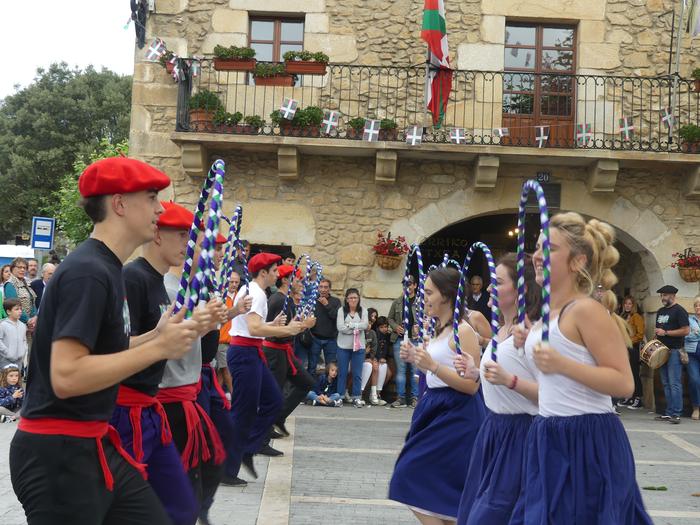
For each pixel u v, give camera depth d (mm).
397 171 13375
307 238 13344
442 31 12547
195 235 3029
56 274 2709
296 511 5859
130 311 3736
